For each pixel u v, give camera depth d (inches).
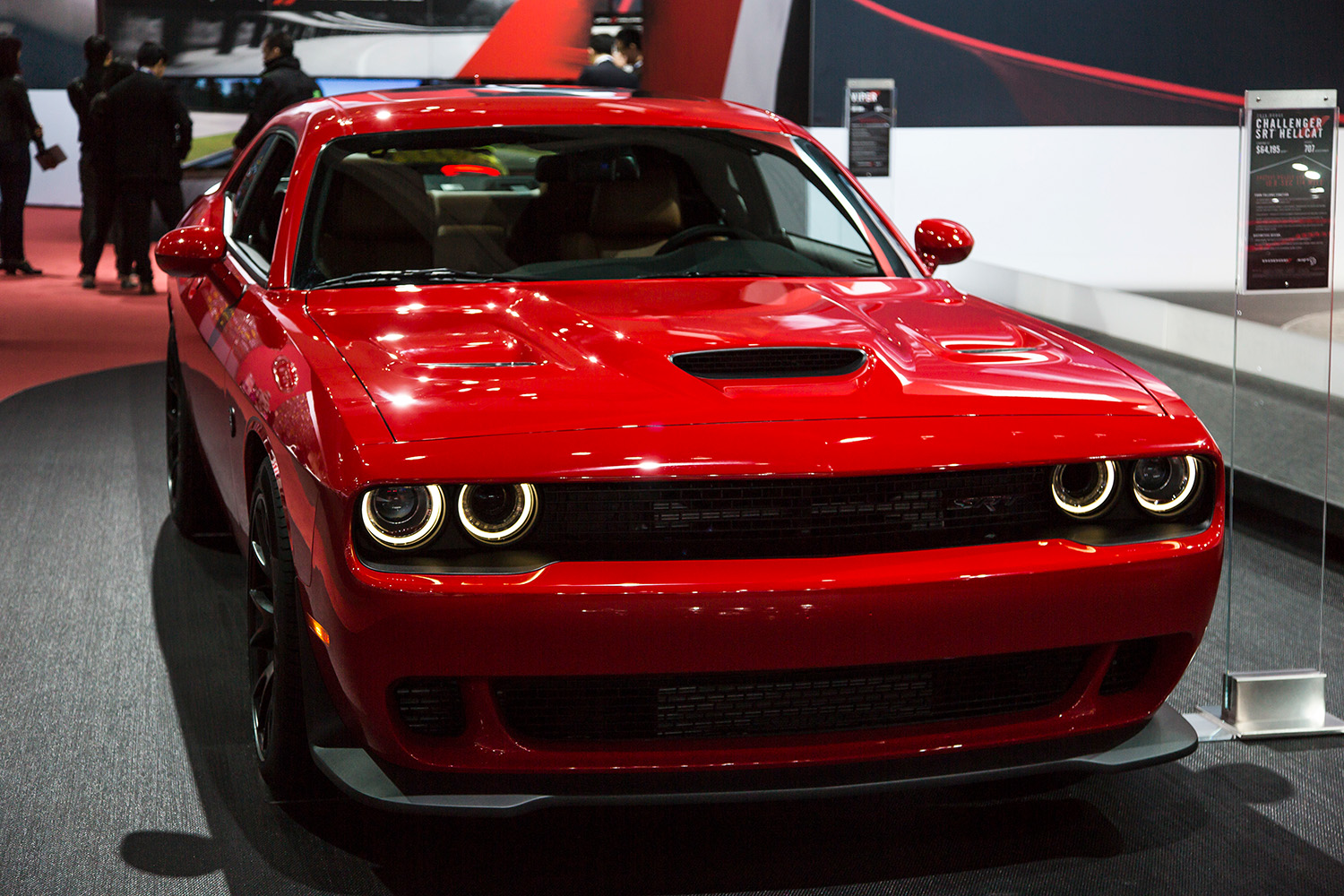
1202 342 243.8
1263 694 109.7
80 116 404.2
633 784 78.1
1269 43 305.0
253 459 98.4
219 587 141.7
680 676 76.9
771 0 337.4
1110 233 310.3
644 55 421.7
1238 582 144.3
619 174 117.0
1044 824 93.0
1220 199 310.2
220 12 497.4
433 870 86.2
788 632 74.9
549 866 86.9
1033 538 80.4
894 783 79.4
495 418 77.0
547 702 77.9
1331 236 115.3
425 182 114.2
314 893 83.0
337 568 74.7
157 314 356.5
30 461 197.2
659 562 75.0
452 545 75.0
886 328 95.4
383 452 74.2
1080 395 85.1
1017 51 304.5
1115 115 306.8
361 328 93.2
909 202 309.7
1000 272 309.4
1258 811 95.2
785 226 120.5
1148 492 83.7
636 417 77.7
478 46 475.2
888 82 280.5
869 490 77.5
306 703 85.4
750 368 86.3
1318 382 114.8
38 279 424.2
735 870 86.6
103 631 128.7
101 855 87.1
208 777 98.9
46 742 104.5
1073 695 84.2
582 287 105.0
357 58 488.4
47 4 581.6
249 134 343.0
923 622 76.4
